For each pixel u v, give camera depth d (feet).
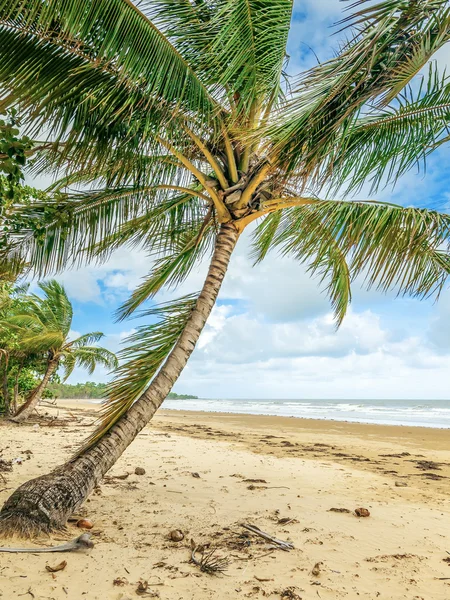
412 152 14.17
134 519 12.87
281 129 11.53
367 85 10.79
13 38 10.37
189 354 14.15
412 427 63.52
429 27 9.68
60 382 56.39
